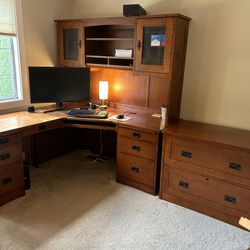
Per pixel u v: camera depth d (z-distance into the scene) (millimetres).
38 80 2930
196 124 2721
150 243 1976
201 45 2666
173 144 2387
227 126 2684
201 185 2322
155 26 2520
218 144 2141
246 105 2553
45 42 3234
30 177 2924
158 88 2963
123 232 2084
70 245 1915
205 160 2248
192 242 2002
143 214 2328
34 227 2094
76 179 2918
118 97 3305
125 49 2963
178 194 2471
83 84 3168
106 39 2936
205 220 2279
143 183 2682
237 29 2447
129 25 2900
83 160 3463
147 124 2625
